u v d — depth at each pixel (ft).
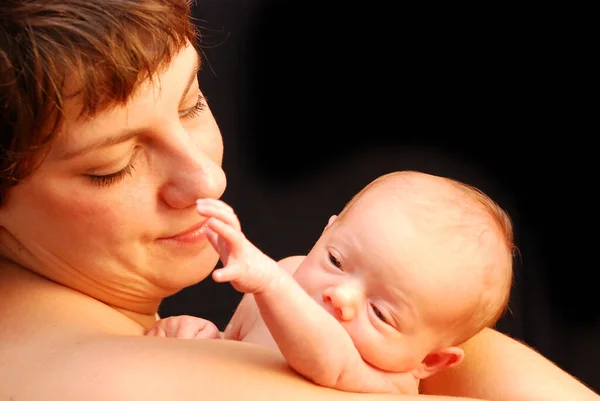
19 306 5.46
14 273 5.70
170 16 4.92
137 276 5.72
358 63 10.93
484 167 11.12
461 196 6.24
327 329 5.00
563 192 11.02
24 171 4.94
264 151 11.13
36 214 5.28
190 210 5.55
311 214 11.30
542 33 10.69
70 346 5.11
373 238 5.80
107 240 5.42
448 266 5.80
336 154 11.19
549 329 11.14
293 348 4.97
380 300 5.74
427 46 10.83
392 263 5.72
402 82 10.97
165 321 6.06
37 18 4.55
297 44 10.85
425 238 5.82
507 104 10.97
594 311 11.05
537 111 10.96
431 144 11.17
